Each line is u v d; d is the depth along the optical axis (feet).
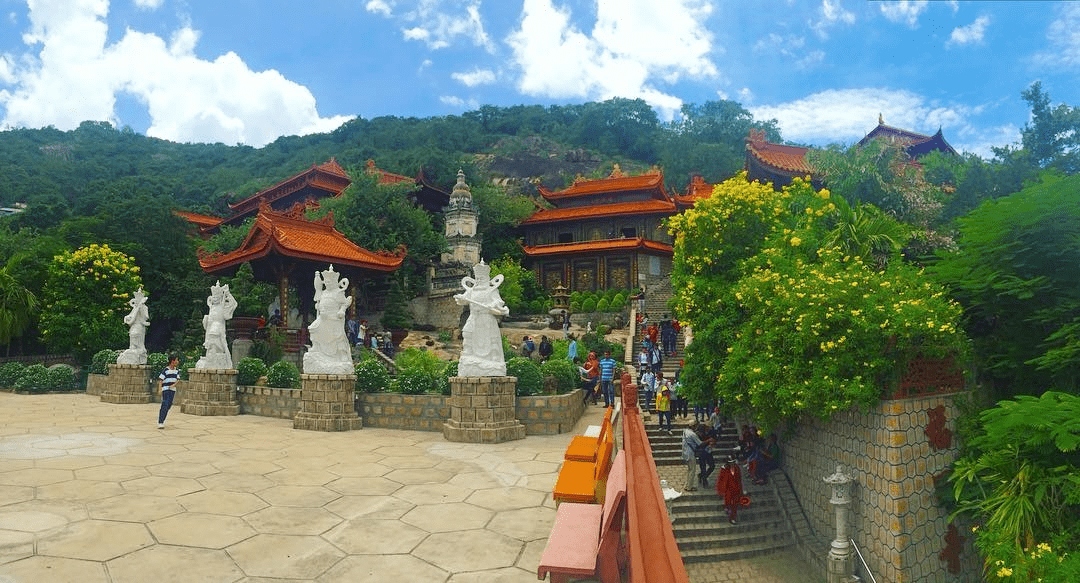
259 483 33.96
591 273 185.37
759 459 60.59
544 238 201.57
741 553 52.31
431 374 66.13
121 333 118.11
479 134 372.79
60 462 37.45
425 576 21.95
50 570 20.83
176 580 20.67
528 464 41.01
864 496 46.65
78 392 93.50
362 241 135.23
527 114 408.87
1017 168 72.02
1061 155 73.26
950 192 80.23
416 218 144.46
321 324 56.24
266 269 107.14
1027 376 46.68
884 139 79.30
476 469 39.17
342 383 55.26
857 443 47.93
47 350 122.52
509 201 203.21
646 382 78.33
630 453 16.40
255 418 62.59
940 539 44.62
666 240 189.37
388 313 125.39
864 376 44.52
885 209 73.10
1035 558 32.42
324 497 31.63
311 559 23.15
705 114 402.72
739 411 57.67
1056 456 36.96
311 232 107.76
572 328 138.41
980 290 46.62
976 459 43.65
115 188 173.27
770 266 56.65
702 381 60.70
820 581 48.75
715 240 66.85
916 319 42.80
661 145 364.79
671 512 55.47
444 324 139.64
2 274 115.65
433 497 32.22
